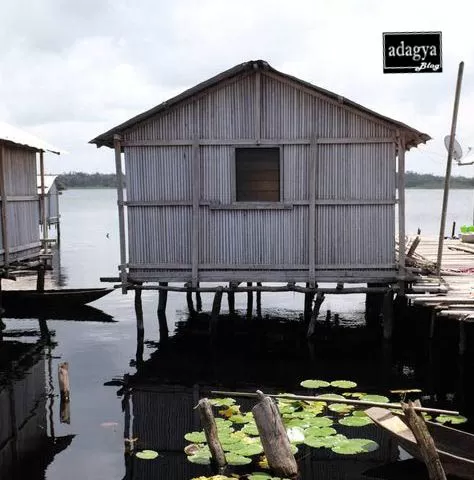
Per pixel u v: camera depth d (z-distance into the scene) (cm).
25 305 1692
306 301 1505
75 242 3516
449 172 1198
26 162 1639
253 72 1223
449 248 1734
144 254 1280
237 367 1175
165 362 1217
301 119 1237
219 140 1248
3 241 1477
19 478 746
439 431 750
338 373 1128
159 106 1229
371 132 1230
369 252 1251
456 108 1156
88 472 761
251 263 1265
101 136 1262
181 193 1266
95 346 1341
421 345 1299
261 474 721
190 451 796
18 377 1141
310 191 1242
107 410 972
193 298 1872
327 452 798
